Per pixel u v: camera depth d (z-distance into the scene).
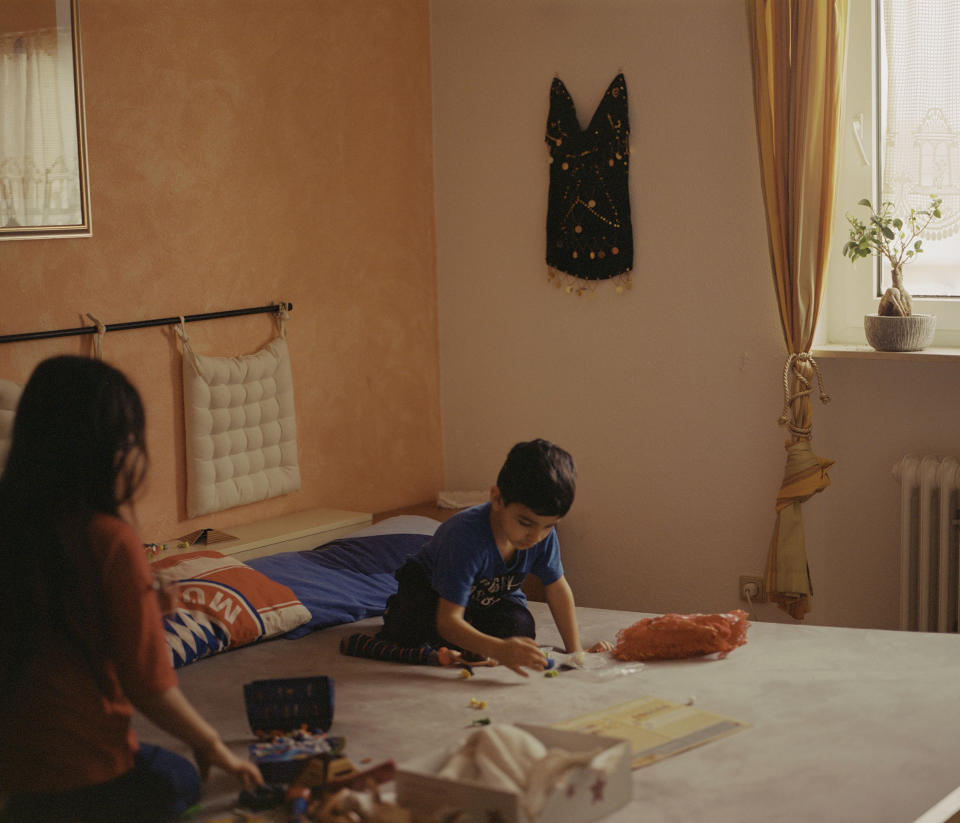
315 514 3.51
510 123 3.70
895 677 2.16
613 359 3.60
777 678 2.18
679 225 3.41
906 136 3.08
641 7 3.39
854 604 3.25
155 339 3.11
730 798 1.65
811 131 3.02
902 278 3.12
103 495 1.50
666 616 2.40
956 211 3.04
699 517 3.49
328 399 3.62
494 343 3.85
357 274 3.67
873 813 1.60
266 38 3.35
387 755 1.87
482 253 3.82
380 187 3.72
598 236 3.54
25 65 2.76
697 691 2.12
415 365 3.89
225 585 2.66
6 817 1.51
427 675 2.31
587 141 3.52
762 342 3.32
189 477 3.17
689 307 3.43
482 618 2.47
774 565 3.19
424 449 3.95
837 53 3.01
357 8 3.60
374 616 2.89
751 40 3.09
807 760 1.78
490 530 2.35
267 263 3.40
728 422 3.41
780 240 3.11
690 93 3.34
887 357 3.03
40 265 2.86
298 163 3.47
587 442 3.69
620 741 1.65
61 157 2.85
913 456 3.05
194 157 3.18
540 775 1.53
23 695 1.49
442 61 3.81
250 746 1.93
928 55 3.02
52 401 1.48
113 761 1.55
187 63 3.15
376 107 3.68
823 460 3.16
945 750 1.81
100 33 2.95
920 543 3.00
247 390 3.29
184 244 3.18
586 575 3.73
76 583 1.47
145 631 1.50
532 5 3.60
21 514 1.47
